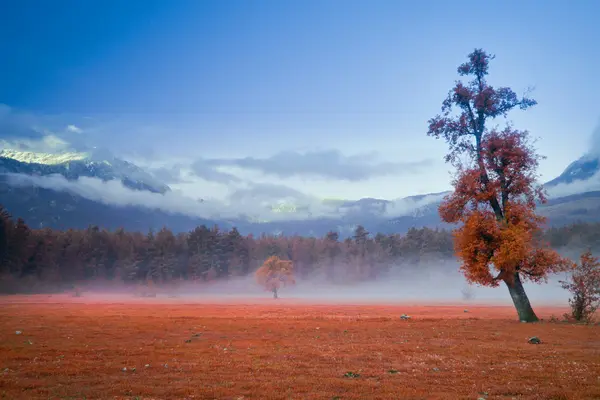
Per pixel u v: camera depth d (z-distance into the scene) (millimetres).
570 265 29500
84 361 16453
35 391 12070
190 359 16891
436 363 15945
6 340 21969
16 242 127938
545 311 46469
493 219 30234
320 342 21359
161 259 153250
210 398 11469
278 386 12539
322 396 11523
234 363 16000
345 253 184750
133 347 19781
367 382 13055
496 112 32688
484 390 12117
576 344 19922
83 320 33156
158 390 12102
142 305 62562
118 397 11508
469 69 33625
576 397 11312
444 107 33938
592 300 29422
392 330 25844
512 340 21438
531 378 13484
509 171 29891
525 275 31266
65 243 152375
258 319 34188
